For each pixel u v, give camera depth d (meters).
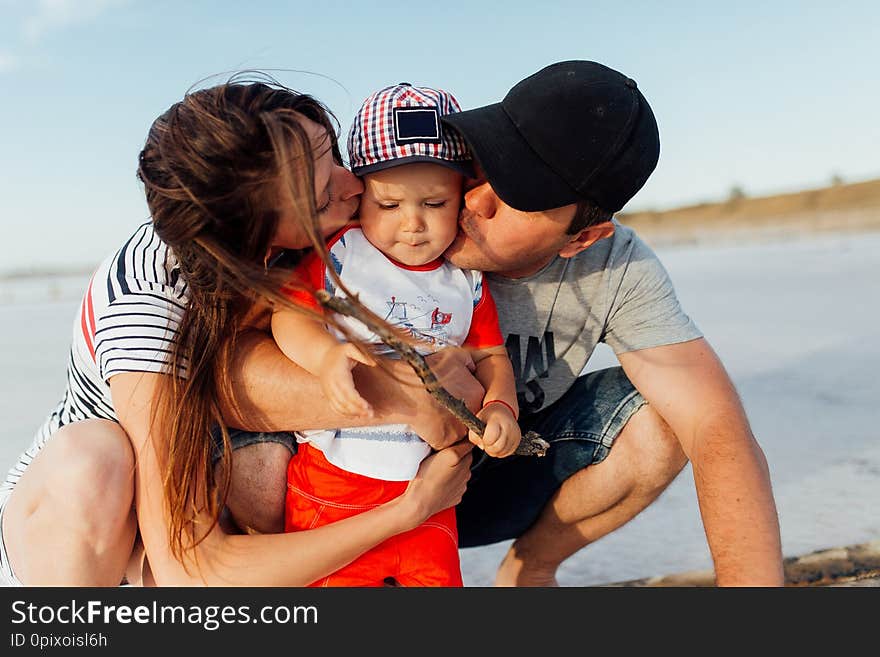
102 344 1.77
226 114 1.65
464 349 2.00
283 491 2.02
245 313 1.90
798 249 13.50
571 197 1.83
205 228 1.68
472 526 2.46
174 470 1.73
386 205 1.87
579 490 2.29
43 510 1.79
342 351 1.72
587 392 2.30
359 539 1.79
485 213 1.88
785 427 3.67
